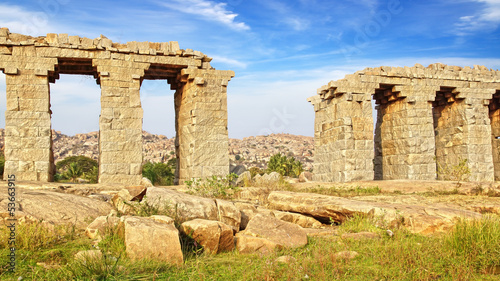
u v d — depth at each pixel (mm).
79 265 6695
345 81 23750
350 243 9008
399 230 10117
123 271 6676
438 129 28891
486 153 26547
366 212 11242
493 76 27109
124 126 20109
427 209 11188
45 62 19297
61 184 16078
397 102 25906
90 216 10398
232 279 6738
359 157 23406
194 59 21453
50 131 19281
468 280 6809
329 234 10344
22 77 19047
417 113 25047
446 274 7125
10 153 18625
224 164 21484
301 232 9344
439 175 25719
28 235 8031
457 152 27016
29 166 18766
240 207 12000
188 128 21844
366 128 23750
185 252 7898
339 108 23953
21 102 18969
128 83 20344
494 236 8250
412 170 24500
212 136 21453
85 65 21500
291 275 6766
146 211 10383
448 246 8398
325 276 6789
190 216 10359
